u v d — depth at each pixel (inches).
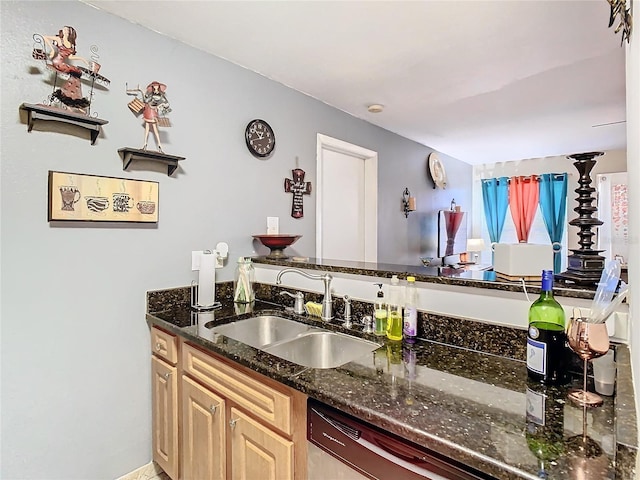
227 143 82.6
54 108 55.2
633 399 25.6
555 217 185.2
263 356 48.3
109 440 65.9
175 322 64.7
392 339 55.5
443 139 152.1
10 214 54.2
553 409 34.0
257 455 46.8
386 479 33.2
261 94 89.7
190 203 76.1
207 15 64.6
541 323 40.3
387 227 137.5
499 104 110.0
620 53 77.9
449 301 52.8
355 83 94.6
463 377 41.7
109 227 64.6
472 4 61.0
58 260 59.0
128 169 66.5
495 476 26.4
